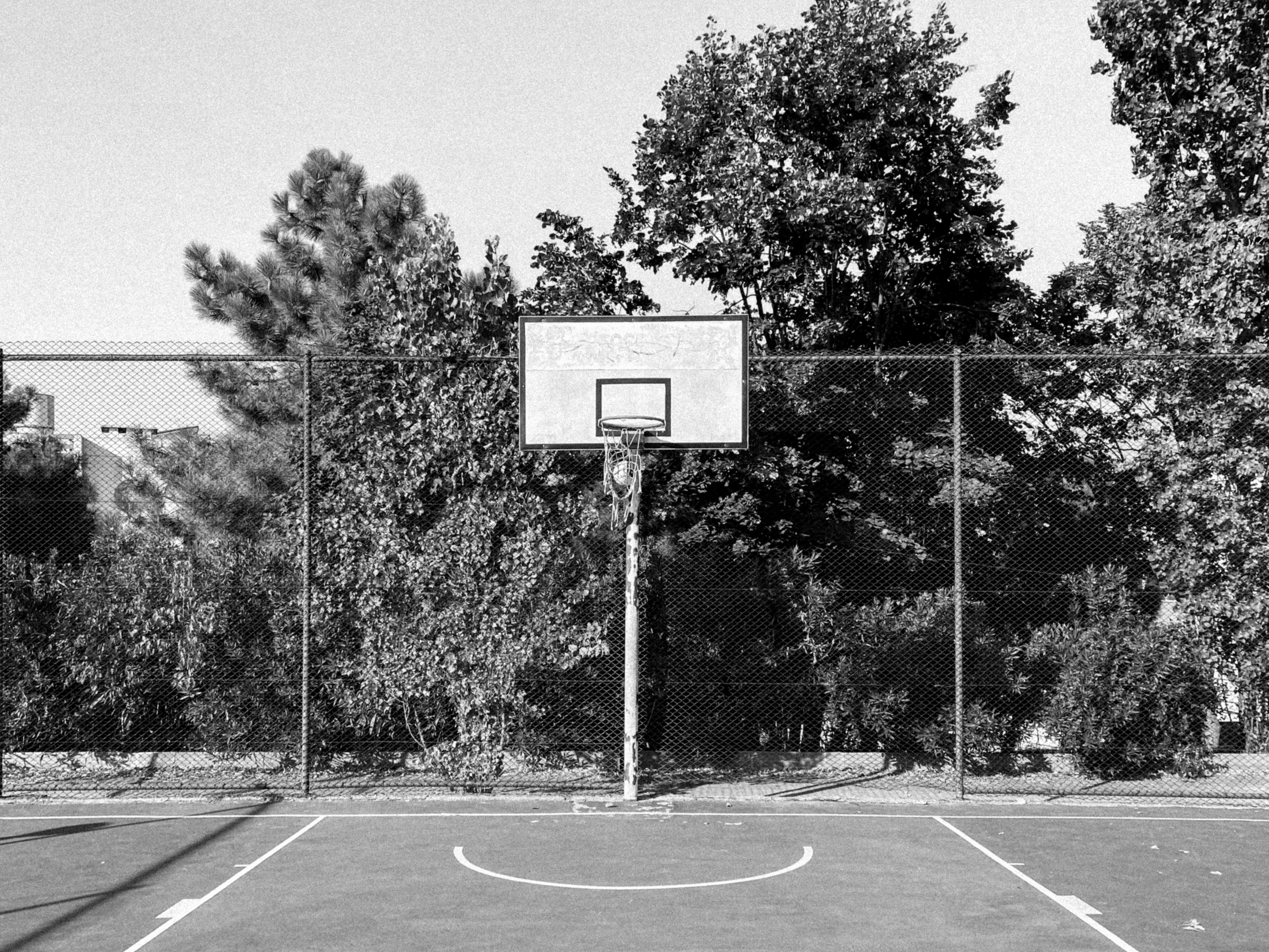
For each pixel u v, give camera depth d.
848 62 16.27
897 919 7.84
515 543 12.16
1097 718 13.28
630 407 12.20
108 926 7.66
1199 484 13.56
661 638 14.10
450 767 12.39
